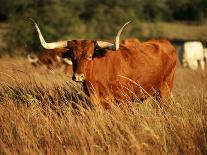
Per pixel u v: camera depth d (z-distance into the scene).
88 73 18.34
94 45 18.45
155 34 97.12
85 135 15.27
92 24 87.81
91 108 18.05
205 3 146.12
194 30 124.12
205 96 19.91
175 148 14.67
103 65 18.73
